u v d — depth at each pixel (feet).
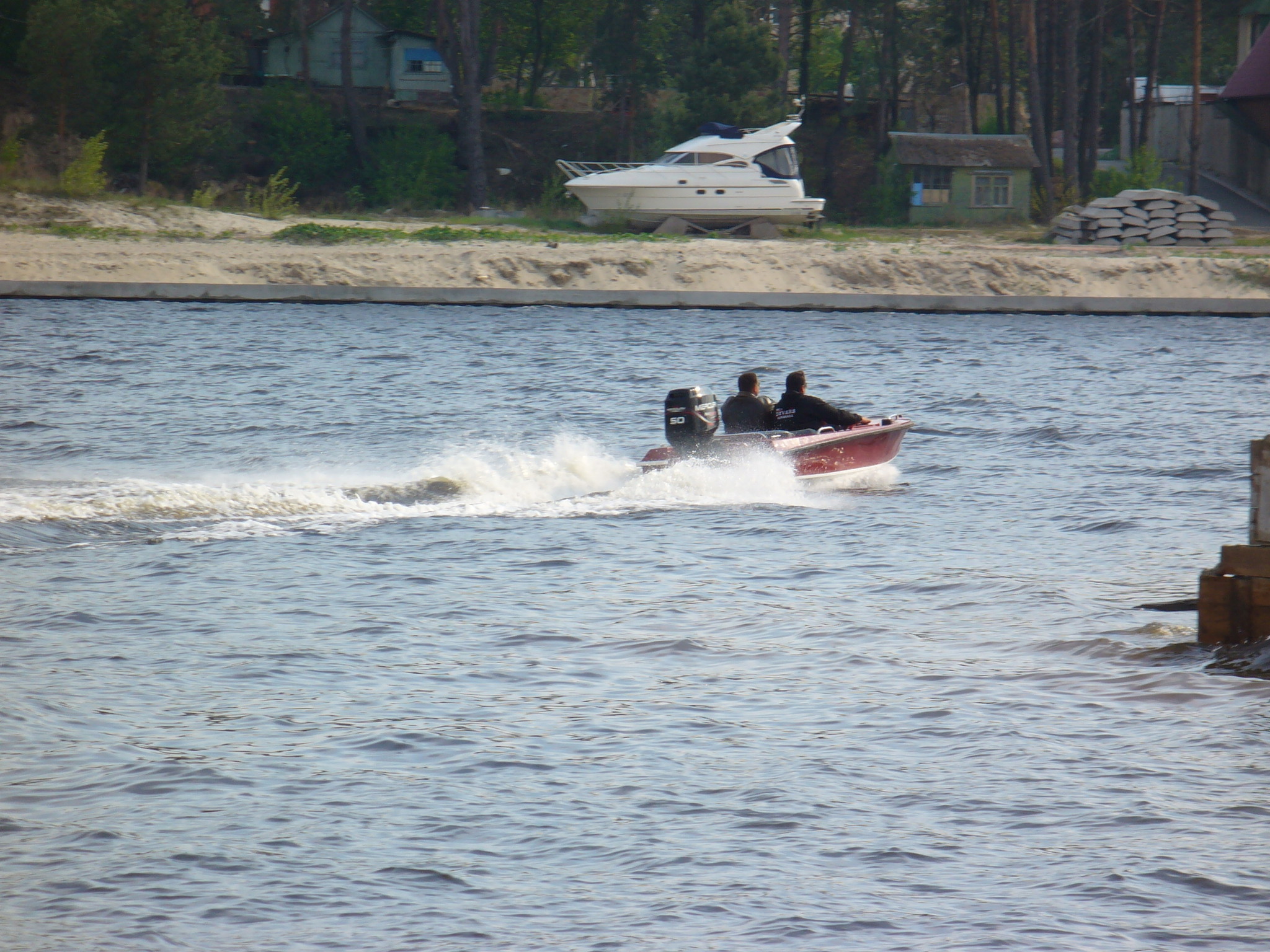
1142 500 204.85
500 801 92.38
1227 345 458.09
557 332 467.52
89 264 542.16
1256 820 89.20
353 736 104.01
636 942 74.74
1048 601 144.77
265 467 226.58
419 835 87.35
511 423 281.95
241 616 137.59
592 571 158.71
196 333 436.35
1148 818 89.71
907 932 75.72
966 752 101.24
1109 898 79.15
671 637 132.16
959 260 588.09
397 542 172.35
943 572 158.40
